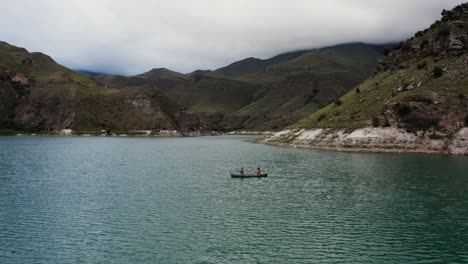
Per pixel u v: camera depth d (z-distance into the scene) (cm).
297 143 18350
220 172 10594
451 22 19362
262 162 12600
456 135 14175
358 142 15425
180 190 7962
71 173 10494
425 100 15462
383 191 7588
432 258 4338
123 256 4416
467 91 15350
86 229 5356
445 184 8181
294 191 7762
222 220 5741
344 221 5659
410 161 11869
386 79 19288
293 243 4797
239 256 4403
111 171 10894
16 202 6906
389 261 4259
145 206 6581
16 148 19675
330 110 19575
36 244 4797
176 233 5172
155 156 15638
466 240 4866
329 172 10050
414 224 5488
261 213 6103
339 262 4244
